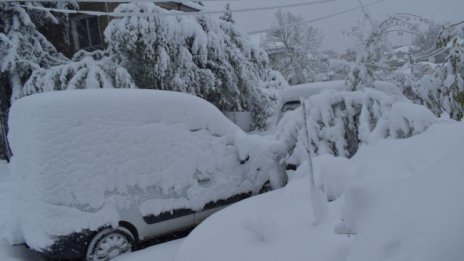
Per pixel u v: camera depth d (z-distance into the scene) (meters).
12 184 5.08
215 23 14.91
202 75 14.12
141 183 4.84
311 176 3.19
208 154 5.50
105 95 4.86
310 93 8.52
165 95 5.34
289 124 6.38
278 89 20.25
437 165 2.03
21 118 4.80
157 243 5.48
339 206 3.28
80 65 12.66
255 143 6.02
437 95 7.86
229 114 15.50
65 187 4.38
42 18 15.35
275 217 3.59
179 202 5.12
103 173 4.61
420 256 1.61
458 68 7.28
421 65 9.76
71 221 4.37
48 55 14.60
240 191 5.73
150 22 12.80
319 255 2.53
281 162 6.25
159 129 5.12
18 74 13.83
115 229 4.66
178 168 5.16
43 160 4.35
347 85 8.02
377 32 8.00
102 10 16.11
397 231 1.77
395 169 3.13
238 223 3.70
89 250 4.51
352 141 6.29
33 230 4.52
